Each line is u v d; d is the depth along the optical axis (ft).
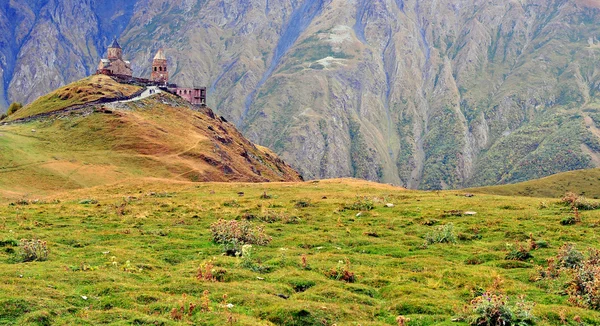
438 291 93.15
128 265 102.53
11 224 146.92
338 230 148.36
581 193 538.88
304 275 99.60
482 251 123.54
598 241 130.00
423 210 176.55
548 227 145.07
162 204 188.85
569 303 88.17
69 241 126.93
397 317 79.87
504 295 88.17
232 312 78.48
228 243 126.62
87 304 80.07
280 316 77.15
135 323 72.38
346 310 81.25
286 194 231.09
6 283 85.25
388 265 111.34
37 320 70.85
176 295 85.71
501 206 180.34
